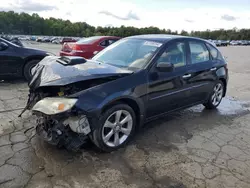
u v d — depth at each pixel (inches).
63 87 117.5
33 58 270.2
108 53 168.2
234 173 116.0
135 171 112.8
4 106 186.5
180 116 189.3
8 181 100.7
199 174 113.5
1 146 126.7
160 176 110.3
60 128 114.6
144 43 161.6
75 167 112.7
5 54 253.8
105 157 122.8
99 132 120.2
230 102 239.8
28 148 126.2
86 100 114.0
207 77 186.9
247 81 356.2
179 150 134.5
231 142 148.9
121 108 127.5
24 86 252.7
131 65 145.3
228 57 801.6
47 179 103.2
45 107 113.7
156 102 146.3
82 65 131.6
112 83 124.0
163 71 141.3
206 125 173.8
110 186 101.7
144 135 150.8
